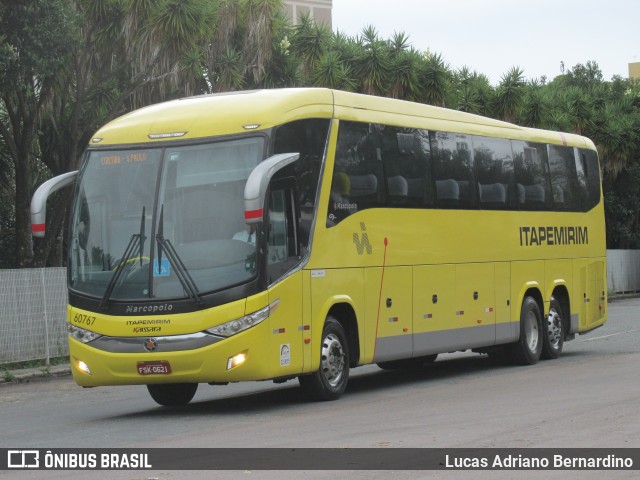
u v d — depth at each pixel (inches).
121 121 561.9
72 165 1089.4
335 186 569.0
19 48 917.8
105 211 537.3
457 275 681.6
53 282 865.5
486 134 727.1
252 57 1274.6
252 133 523.8
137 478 349.7
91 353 527.2
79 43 962.7
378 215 605.3
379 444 404.2
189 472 356.8
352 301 580.1
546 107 1585.9
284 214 532.1
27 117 1027.3
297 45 1334.9
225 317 508.1
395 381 682.8
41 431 493.4
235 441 426.3
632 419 451.5
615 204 2086.6
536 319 773.3
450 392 593.3
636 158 2049.7
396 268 619.8
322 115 563.8
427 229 652.1
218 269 513.3
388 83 1323.8
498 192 734.5
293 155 518.0
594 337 1003.3
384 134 617.0
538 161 792.3
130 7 1031.6
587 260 856.9
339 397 577.0
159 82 1136.2
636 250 2135.8
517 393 569.9
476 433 426.0
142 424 502.3
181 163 530.3
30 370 808.3
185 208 523.5
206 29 1071.0
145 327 515.8
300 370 539.2
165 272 518.6
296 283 535.8
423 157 653.3
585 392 557.6
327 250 560.4
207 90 1261.1
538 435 416.8
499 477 338.0
